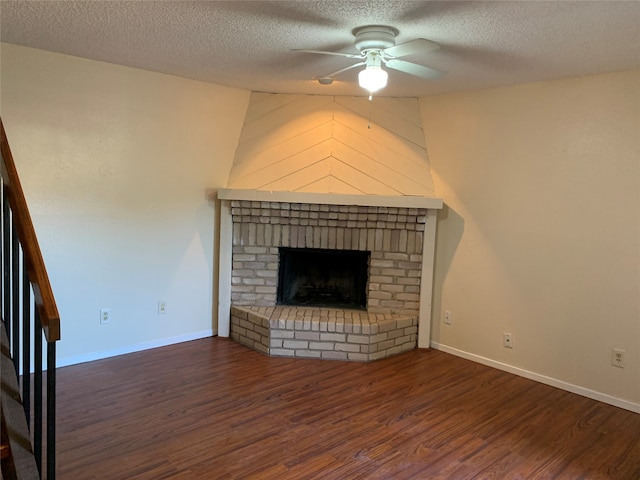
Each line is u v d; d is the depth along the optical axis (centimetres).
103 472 233
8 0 230
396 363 398
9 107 319
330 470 242
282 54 313
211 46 300
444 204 421
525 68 319
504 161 379
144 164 388
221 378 354
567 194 345
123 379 345
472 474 243
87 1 229
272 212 425
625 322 322
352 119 434
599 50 275
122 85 365
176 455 250
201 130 416
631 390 322
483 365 399
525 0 210
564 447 272
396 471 243
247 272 441
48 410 162
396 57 274
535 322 368
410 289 433
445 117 416
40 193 338
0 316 217
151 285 405
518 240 375
